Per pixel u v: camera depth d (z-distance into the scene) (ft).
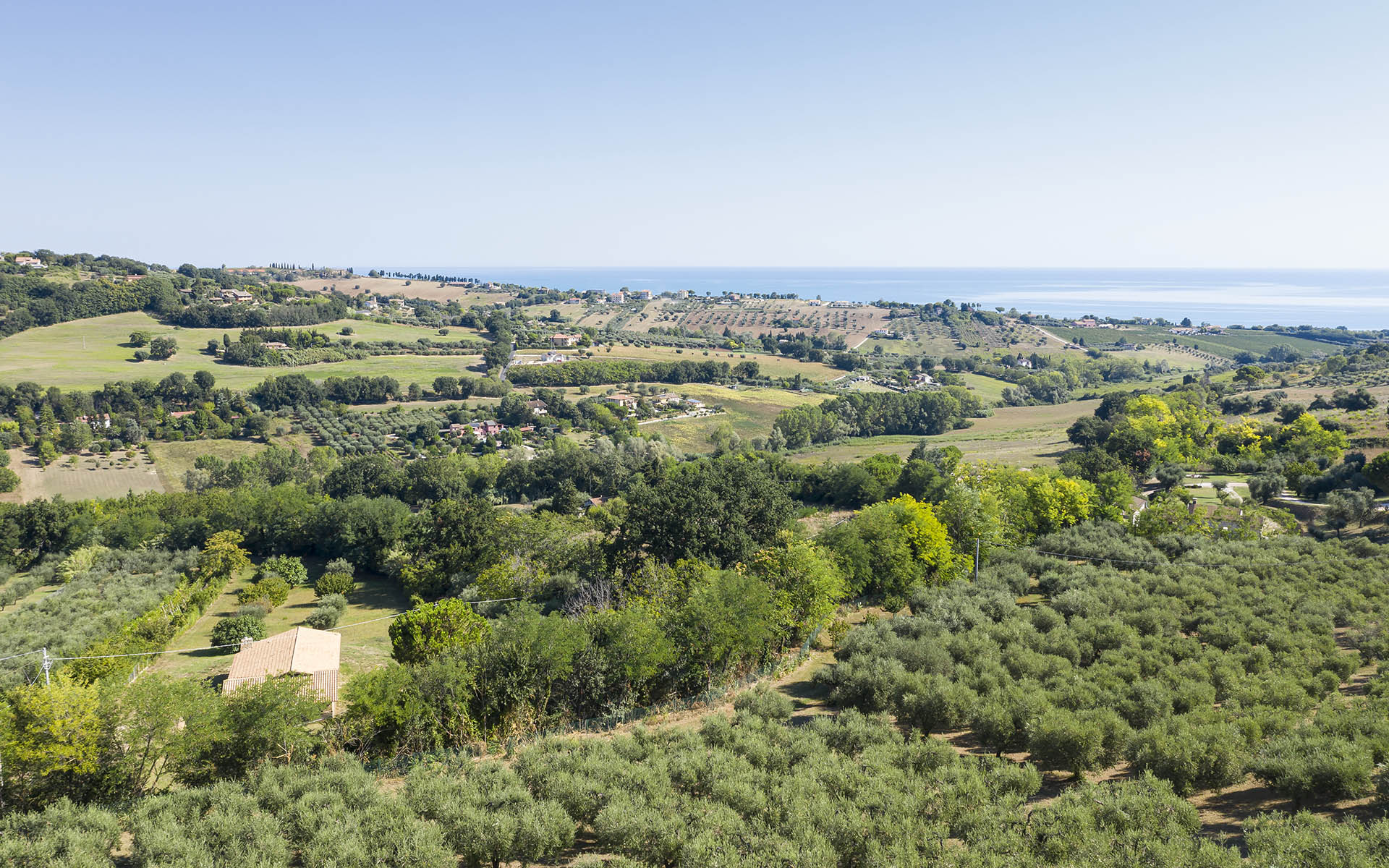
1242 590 163.63
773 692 122.72
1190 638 141.69
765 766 95.71
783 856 72.64
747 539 196.95
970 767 91.04
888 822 77.20
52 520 298.35
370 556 281.13
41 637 185.78
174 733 100.12
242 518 299.17
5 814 89.71
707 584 152.97
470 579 235.40
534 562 233.55
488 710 120.78
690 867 73.05
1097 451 328.90
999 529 221.46
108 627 199.62
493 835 78.54
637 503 207.10
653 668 126.72
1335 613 147.02
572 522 266.16
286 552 302.04
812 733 102.78
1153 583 174.70
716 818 79.66
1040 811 79.56
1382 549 191.62
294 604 240.94
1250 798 85.61
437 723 115.75
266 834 81.15
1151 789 81.92
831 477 345.31
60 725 93.09
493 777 94.07
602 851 82.53
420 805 89.15
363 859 76.13
